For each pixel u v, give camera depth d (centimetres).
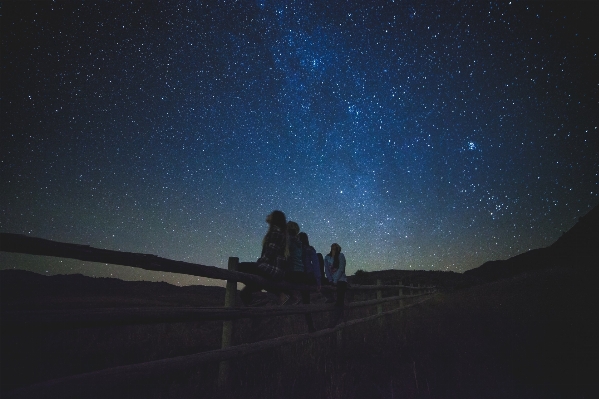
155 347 468
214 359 250
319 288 435
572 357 371
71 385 147
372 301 654
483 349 428
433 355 425
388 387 326
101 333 548
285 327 599
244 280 311
